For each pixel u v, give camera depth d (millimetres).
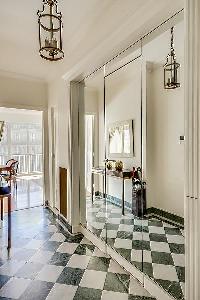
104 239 3047
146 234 3188
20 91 4535
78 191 3619
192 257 1530
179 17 1847
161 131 3221
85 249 2990
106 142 3896
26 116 9133
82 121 3691
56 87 4285
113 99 3793
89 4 2369
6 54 3689
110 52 2492
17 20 2732
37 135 9594
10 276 2377
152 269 2363
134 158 3561
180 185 3004
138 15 1946
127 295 2068
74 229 3527
